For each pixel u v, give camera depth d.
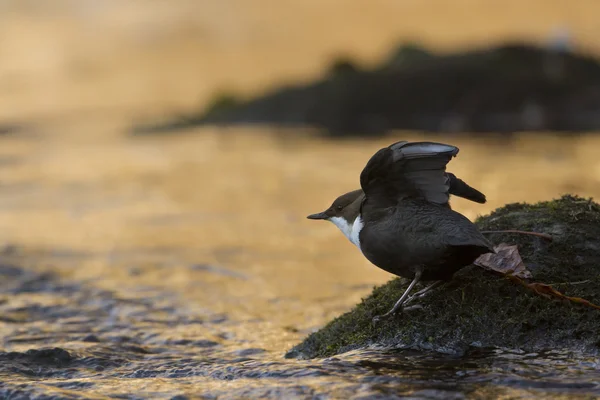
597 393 6.00
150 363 8.00
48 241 14.68
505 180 18.67
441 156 6.70
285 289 11.43
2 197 19.58
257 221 16.22
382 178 6.99
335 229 15.53
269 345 8.75
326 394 6.28
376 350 7.20
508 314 7.13
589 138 25.72
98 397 6.58
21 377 7.47
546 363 6.57
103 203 18.53
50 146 30.17
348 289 11.38
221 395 6.55
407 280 7.93
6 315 10.06
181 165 24.00
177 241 14.61
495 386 6.21
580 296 7.19
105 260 13.19
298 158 24.17
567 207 8.09
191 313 10.20
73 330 9.41
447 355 6.93
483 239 6.56
